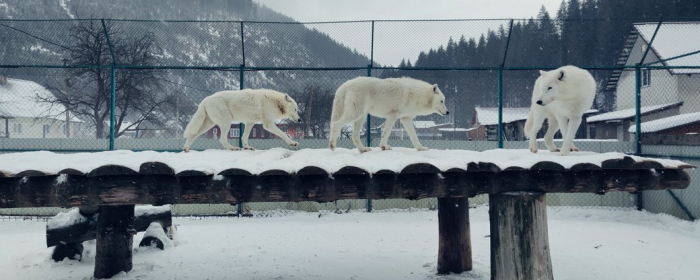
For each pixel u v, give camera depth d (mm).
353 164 3652
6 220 8461
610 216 8883
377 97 5074
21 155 4578
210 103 6371
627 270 5156
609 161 3709
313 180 3668
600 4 24375
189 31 9547
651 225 8227
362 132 9836
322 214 8984
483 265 5309
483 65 9367
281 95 6820
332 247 6289
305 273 5043
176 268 5188
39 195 3639
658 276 4938
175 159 4094
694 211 8055
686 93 14859
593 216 8914
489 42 9328
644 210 9336
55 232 5281
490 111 11109
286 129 12359
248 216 8938
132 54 13398
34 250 5965
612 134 18938
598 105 21453
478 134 12281
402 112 5289
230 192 3668
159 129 15797
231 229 7562
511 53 9555
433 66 9297
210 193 3668
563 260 5562
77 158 4289
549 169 3666
